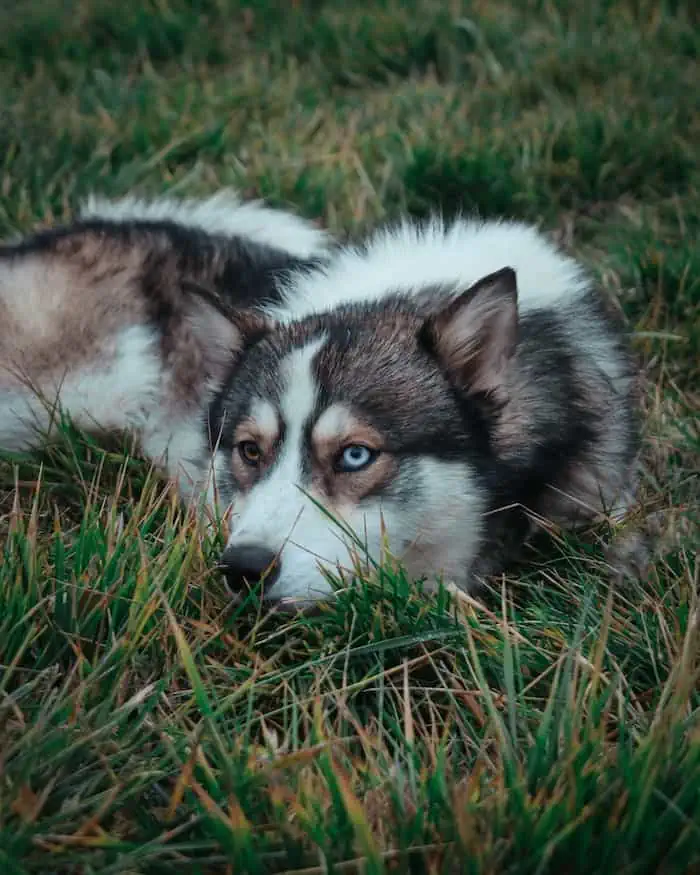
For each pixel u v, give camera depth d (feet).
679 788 2.75
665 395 4.48
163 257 4.41
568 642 3.26
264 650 3.35
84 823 2.76
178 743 2.96
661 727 2.76
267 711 3.20
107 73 7.54
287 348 3.59
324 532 3.33
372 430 3.37
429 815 2.74
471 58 7.41
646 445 4.17
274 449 3.43
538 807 2.70
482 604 3.54
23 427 4.27
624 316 4.66
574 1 8.31
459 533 3.51
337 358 3.46
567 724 2.84
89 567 3.30
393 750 3.07
